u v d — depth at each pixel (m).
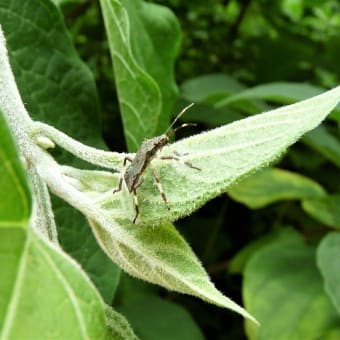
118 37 0.16
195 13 0.37
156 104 0.16
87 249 0.15
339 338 0.22
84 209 0.12
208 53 0.37
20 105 0.13
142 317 0.24
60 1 0.25
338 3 0.44
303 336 0.22
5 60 0.13
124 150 0.29
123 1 0.16
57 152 0.16
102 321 0.09
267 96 0.23
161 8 0.18
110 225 0.12
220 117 0.28
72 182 0.12
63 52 0.17
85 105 0.17
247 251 0.27
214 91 0.28
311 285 0.23
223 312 0.30
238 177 0.11
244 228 0.32
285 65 0.36
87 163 0.16
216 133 0.12
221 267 0.30
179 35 0.18
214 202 0.32
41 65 0.17
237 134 0.12
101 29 0.32
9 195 0.08
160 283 0.12
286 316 0.23
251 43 0.37
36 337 0.08
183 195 0.11
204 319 0.30
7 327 0.08
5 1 0.17
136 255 0.12
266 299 0.23
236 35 0.38
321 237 0.28
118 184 0.12
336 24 0.46
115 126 0.30
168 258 0.12
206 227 0.31
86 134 0.17
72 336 0.09
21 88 0.16
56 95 0.17
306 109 0.11
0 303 0.08
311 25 0.44
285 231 0.27
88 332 0.09
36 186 0.12
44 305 0.09
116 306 0.25
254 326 0.23
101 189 0.12
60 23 0.17
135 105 0.16
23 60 0.17
